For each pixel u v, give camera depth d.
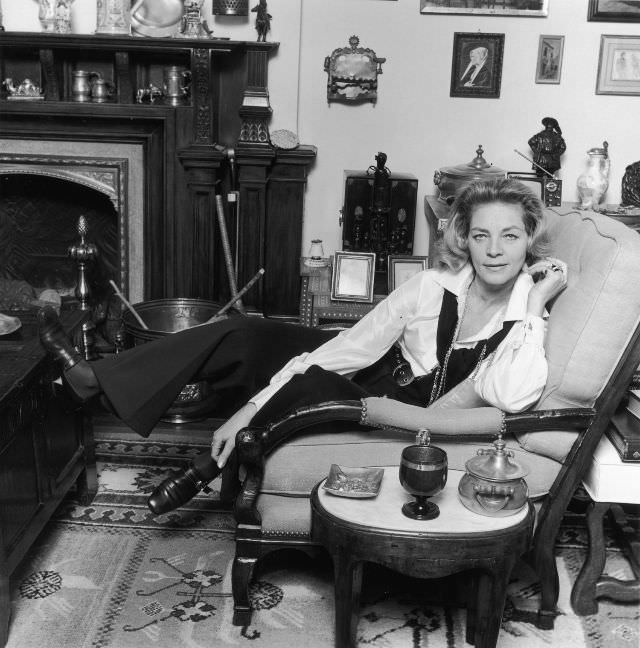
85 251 4.37
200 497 3.14
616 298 2.25
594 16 4.44
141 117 4.36
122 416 2.55
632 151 4.64
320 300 4.12
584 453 2.31
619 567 2.74
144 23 4.37
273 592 2.55
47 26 4.37
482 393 2.37
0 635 2.23
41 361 2.53
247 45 4.27
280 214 4.61
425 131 4.66
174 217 4.53
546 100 4.59
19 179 4.85
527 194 2.43
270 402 2.45
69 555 2.72
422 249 4.83
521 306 2.45
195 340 2.63
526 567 2.72
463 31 4.51
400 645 2.31
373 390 2.71
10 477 2.30
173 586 2.57
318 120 4.66
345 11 4.50
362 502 2.15
